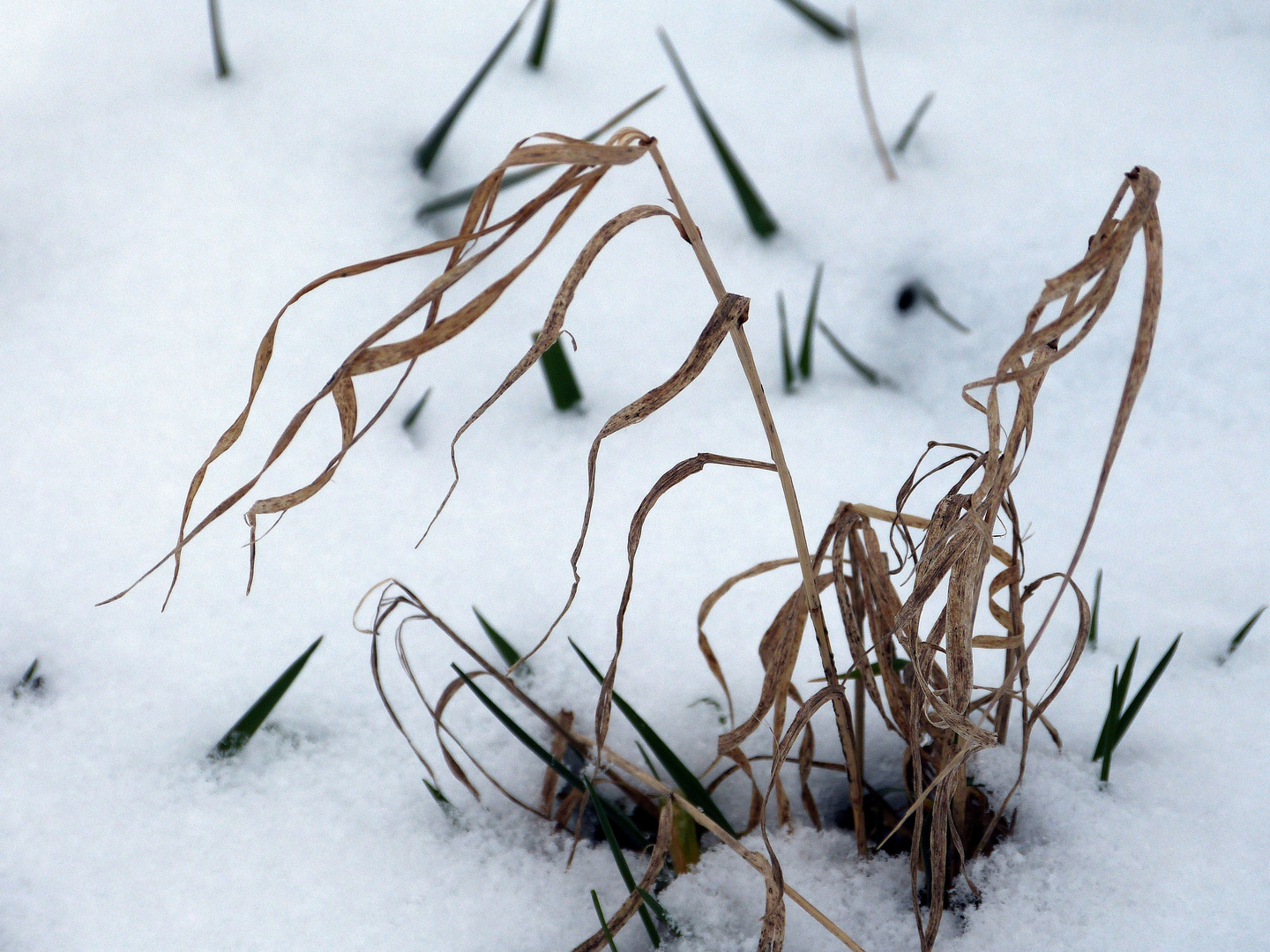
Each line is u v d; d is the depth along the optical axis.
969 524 1.58
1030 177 1.92
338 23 1.98
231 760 1.76
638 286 1.89
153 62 1.95
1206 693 1.76
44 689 1.77
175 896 1.73
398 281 1.88
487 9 2.00
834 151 1.94
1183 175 1.91
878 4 2.01
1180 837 1.72
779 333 1.88
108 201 1.90
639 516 1.64
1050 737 1.75
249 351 1.86
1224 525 1.81
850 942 1.69
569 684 1.78
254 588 1.80
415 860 1.74
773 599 1.80
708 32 2.00
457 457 1.84
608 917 1.72
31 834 1.74
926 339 1.88
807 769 1.73
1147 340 1.36
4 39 1.96
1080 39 1.99
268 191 1.90
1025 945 1.71
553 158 1.41
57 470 1.83
